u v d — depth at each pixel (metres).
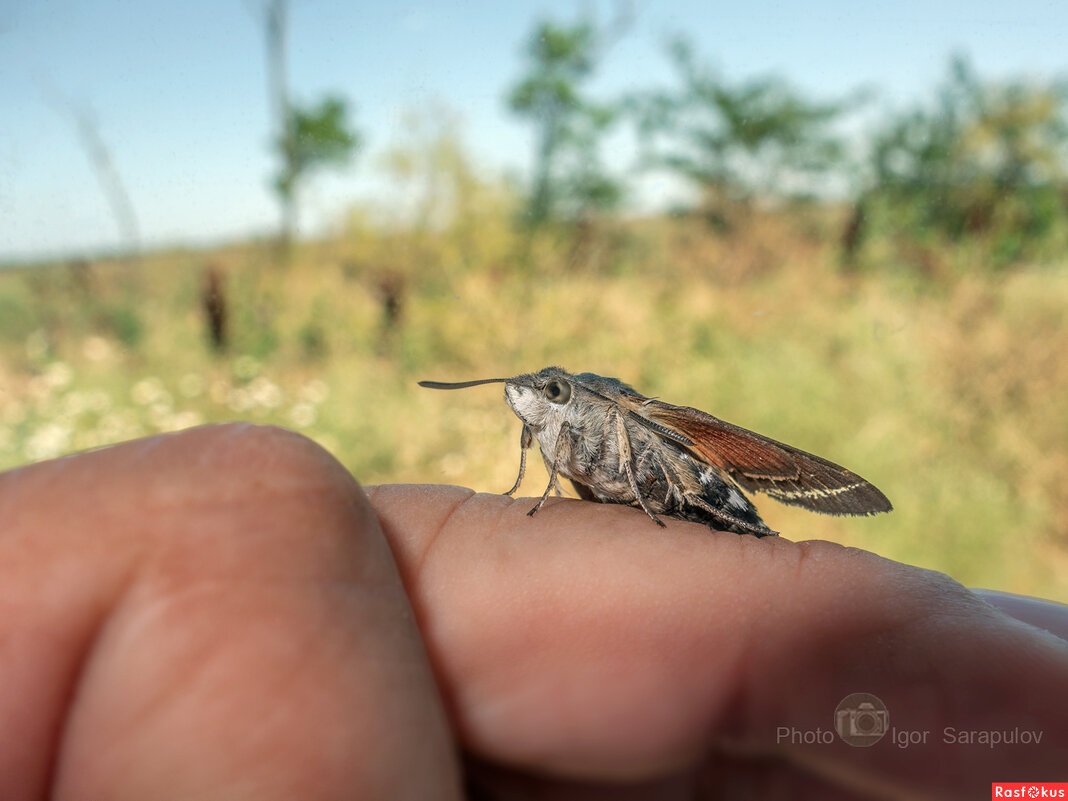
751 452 0.06
